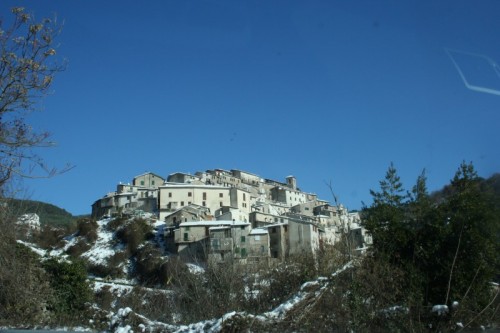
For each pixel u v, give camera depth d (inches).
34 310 764.0
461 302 547.5
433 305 576.1
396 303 566.6
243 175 4840.1
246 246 1803.6
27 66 620.1
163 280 1572.3
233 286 670.5
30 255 826.2
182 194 3666.3
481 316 564.4
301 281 633.6
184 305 706.8
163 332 566.6
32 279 800.9
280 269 676.7
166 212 3474.4
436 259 594.6
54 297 809.5
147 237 2628.0
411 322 524.7
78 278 853.2
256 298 646.5
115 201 3882.9
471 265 584.1
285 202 4680.1
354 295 551.5
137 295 828.0
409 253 617.6
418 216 623.5
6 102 617.3
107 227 2743.6
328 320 540.1
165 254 2322.8
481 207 603.8
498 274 609.9
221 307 644.1
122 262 2300.7
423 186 655.1
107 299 1001.5
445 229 593.9
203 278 732.0
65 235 2650.1
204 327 536.4
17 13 617.9
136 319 599.8
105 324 725.3
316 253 676.1
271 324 525.3
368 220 641.6
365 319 537.0
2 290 753.0
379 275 575.8
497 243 601.3
